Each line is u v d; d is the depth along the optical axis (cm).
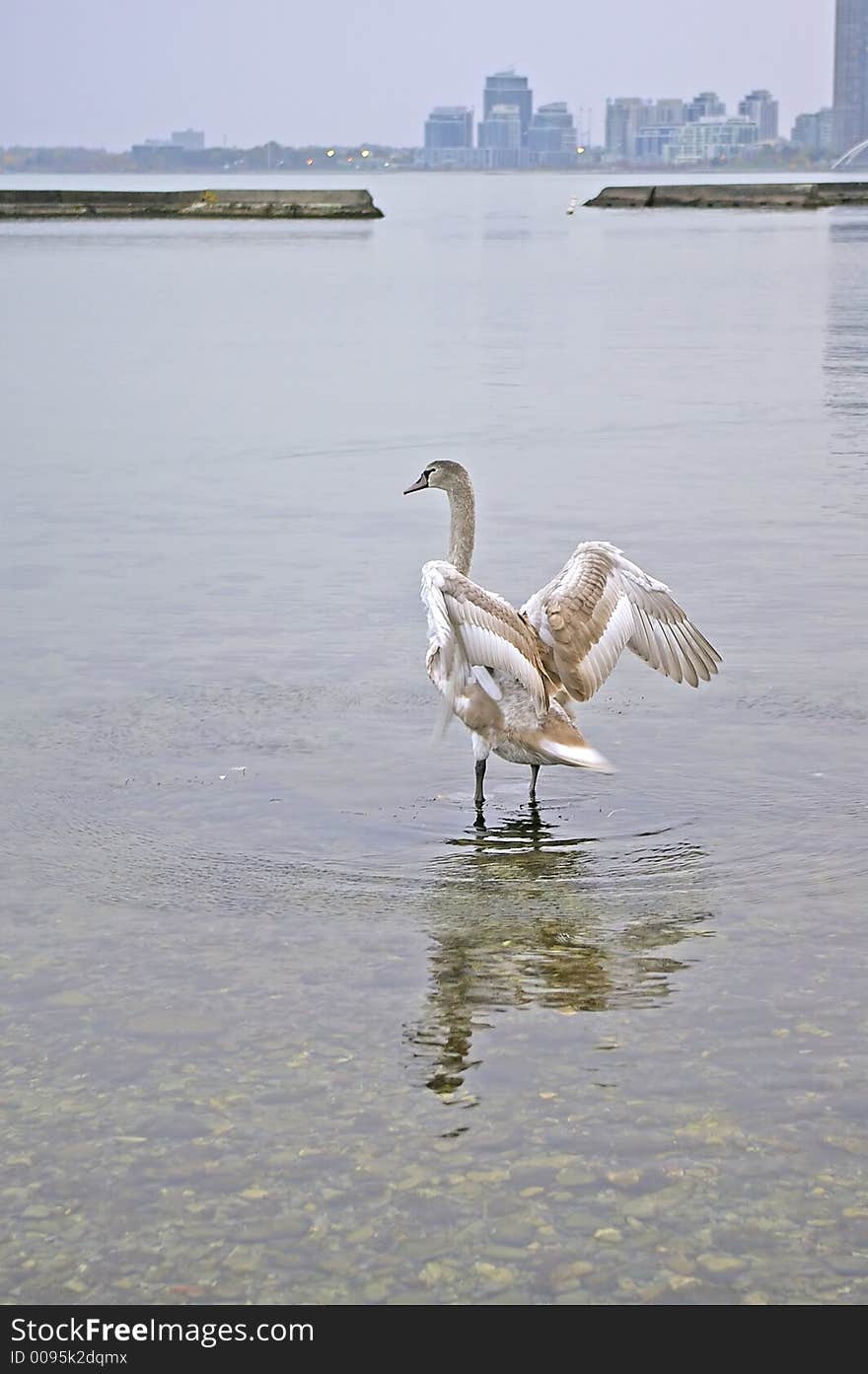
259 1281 479
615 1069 585
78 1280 480
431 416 2394
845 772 895
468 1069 587
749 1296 471
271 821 837
